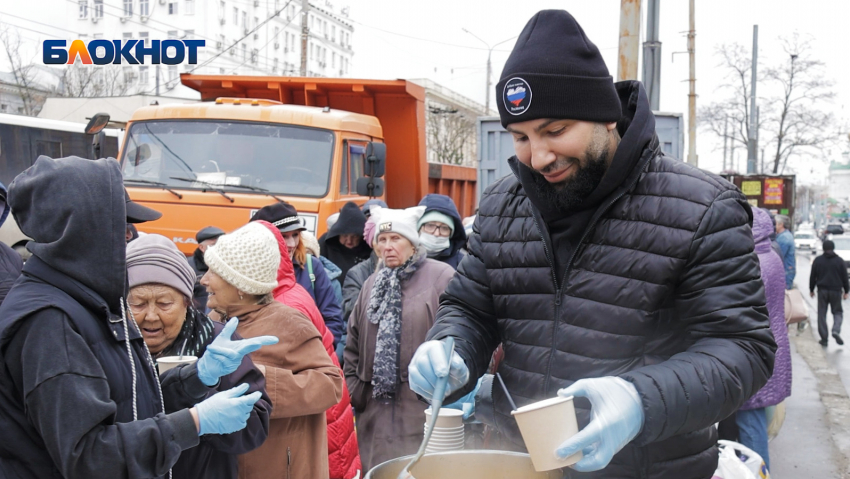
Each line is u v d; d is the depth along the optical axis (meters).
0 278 3.42
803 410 8.07
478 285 2.41
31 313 1.80
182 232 7.36
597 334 2.08
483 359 2.38
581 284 2.11
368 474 1.86
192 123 7.83
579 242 2.11
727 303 1.96
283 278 3.62
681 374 1.83
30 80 41.06
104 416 1.79
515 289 2.26
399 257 4.29
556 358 2.14
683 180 2.03
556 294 2.17
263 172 7.59
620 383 1.78
